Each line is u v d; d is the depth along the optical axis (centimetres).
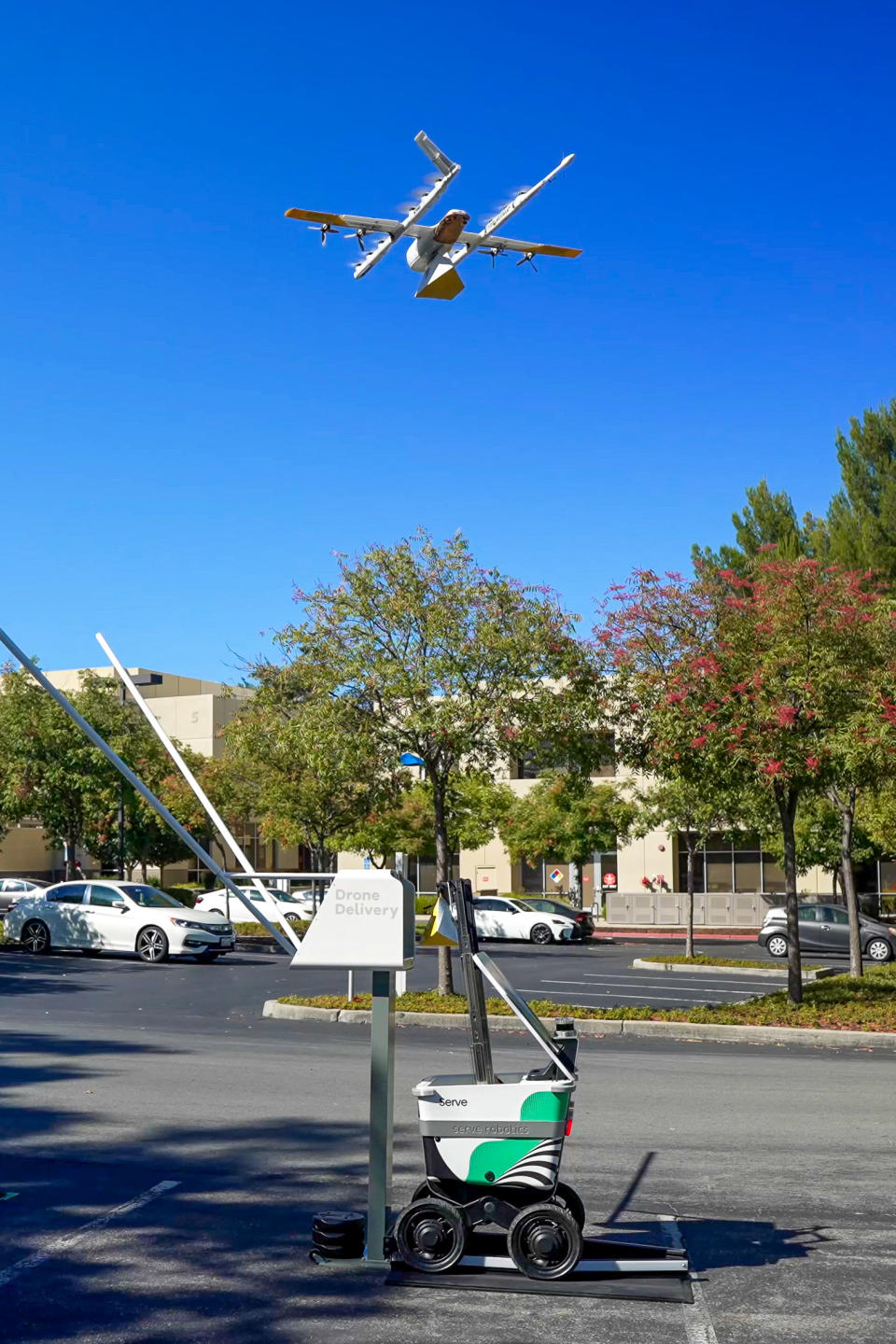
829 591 1745
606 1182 812
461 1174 626
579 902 4394
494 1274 620
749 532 3619
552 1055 626
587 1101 1108
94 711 3941
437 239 1298
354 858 5119
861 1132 971
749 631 1748
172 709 5475
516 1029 1636
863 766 1648
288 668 2034
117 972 2491
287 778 3381
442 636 1833
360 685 1842
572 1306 582
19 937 2861
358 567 1880
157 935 2731
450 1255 621
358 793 2314
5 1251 659
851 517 3384
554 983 2458
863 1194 784
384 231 1314
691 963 2759
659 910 4725
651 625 1838
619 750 1889
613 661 1856
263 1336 540
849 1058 1411
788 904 1791
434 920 658
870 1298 594
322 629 1866
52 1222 712
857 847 3706
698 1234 698
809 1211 746
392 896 638
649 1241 677
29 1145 902
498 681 1862
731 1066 1340
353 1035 1562
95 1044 1438
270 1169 836
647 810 2914
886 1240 687
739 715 1691
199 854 819
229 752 3828
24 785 3847
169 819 820
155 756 4072
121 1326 550
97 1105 1052
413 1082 1176
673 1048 1501
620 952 3459
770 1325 558
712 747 1684
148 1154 877
